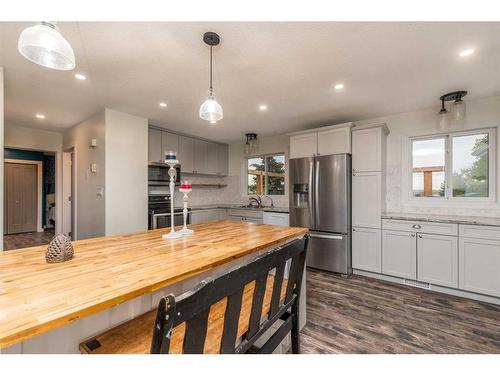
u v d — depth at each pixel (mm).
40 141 4398
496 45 1748
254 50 1825
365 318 2131
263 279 933
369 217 3182
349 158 3318
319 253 3418
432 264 2711
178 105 3037
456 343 1770
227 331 779
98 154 3281
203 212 4734
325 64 2033
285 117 3543
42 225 6148
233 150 5551
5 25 1514
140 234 1770
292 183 3742
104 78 2287
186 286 1286
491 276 2381
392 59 1953
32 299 715
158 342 564
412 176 3348
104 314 999
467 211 2941
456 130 2996
